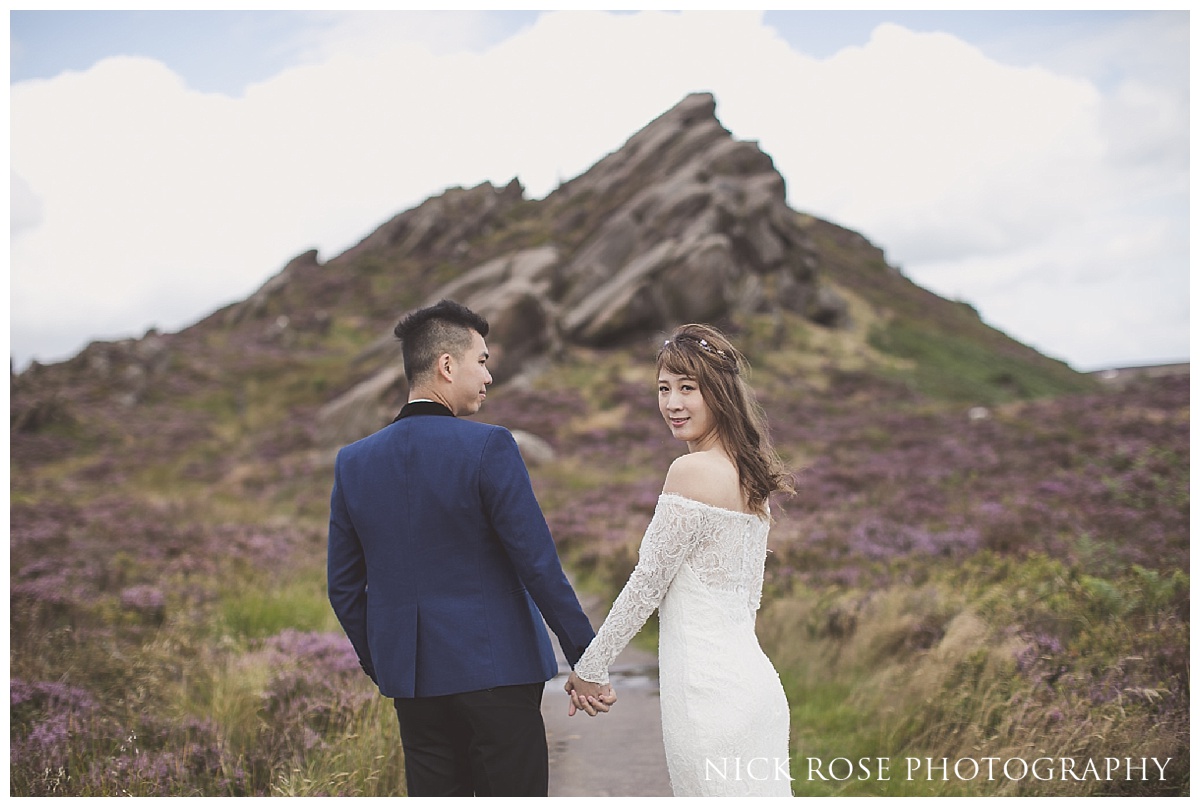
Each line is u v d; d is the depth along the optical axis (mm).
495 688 2486
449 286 36375
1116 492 10719
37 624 6051
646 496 14484
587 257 38469
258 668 5152
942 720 4480
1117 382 44438
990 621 5398
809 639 6125
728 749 2488
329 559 2730
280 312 48438
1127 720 4027
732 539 2588
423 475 2541
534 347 30641
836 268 52469
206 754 3988
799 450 19281
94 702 4645
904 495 11758
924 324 45594
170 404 33844
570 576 9797
